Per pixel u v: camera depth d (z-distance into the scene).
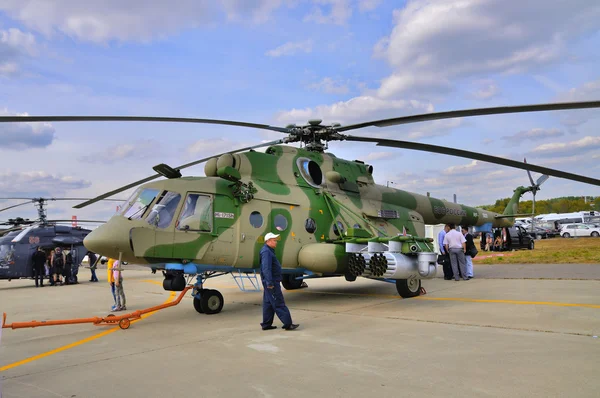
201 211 8.67
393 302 9.49
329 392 3.99
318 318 7.82
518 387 3.92
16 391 4.32
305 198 10.26
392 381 4.22
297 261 9.80
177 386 4.32
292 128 11.03
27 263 18.72
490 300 9.05
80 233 20.62
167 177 9.26
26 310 10.63
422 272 9.70
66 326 7.99
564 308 7.64
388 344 5.68
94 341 6.59
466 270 13.59
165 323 7.90
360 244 9.87
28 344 6.54
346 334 6.39
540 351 5.05
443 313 7.83
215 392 4.11
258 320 7.92
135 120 8.50
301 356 5.25
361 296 10.86
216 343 6.12
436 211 14.75
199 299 8.82
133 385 4.40
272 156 10.21
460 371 4.44
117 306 10.18
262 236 9.28
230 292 12.89
